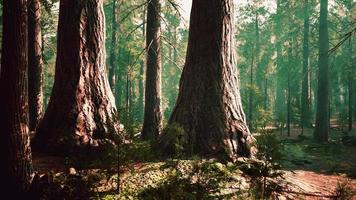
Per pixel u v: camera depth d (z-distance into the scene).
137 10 29.80
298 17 37.41
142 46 31.33
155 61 17.11
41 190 6.96
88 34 11.60
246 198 7.31
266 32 47.91
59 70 11.47
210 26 11.28
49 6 19.64
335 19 34.19
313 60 43.62
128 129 8.36
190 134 10.49
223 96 11.02
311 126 34.22
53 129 10.93
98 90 11.59
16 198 7.08
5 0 7.16
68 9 11.47
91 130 10.97
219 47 11.26
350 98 33.12
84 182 6.97
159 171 8.50
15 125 7.19
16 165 7.16
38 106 16.94
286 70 42.69
